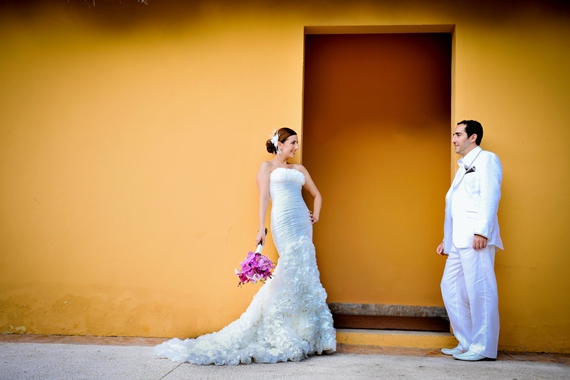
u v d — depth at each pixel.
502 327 4.12
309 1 4.43
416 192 5.43
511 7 4.30
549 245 4.15
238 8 4.50
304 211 4.10
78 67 4.61
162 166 4.48
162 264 4.41
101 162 4.54
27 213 4.55
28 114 4.62
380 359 3.73
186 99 4.50
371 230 5.44
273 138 4.09
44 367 3.41
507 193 4.20
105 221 4.49
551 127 4.22
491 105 4.26
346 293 5.40
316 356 3.83
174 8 4.55
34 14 4.67
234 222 4.37
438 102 5.46
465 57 4.30
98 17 4.62
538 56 4.27
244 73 4.46
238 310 4.30
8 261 4.54
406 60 5.52
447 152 5.42
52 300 4.47
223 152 4.43
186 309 4.35
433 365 3.55
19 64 4.66
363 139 5.51
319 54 5.60
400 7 4.36
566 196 4.17
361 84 5.55
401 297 5.35
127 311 4.41
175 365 3.50
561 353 4.06
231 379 3.14
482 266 3.79
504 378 3.23
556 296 4.11
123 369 3.38
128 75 4.56
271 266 3.65
